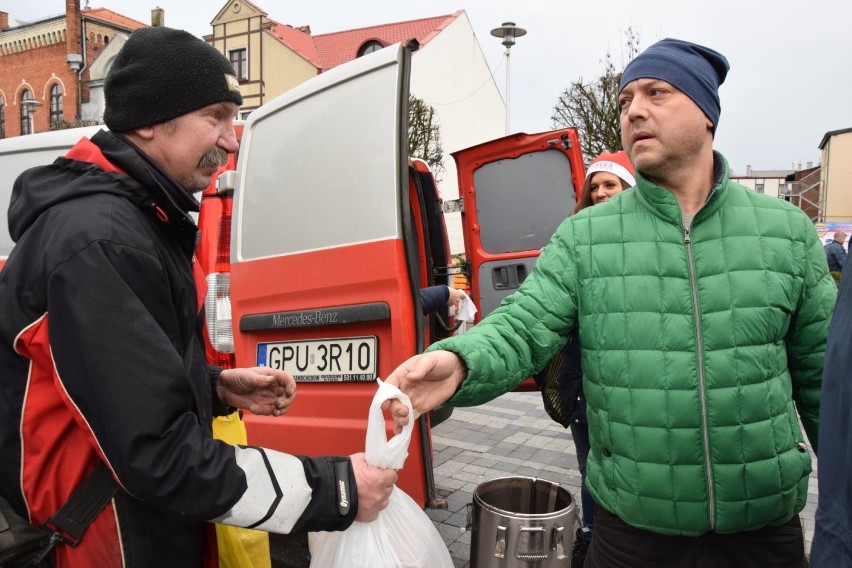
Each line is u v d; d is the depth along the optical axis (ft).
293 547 10.30
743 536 5.00
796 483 4.97
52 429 4.00
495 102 96.17
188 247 4.60
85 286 3.67
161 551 4.25
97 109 99.55
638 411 4.92
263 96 86.79
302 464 4.17
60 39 101.09
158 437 3.66
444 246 13.80
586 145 54.95
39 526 4.08
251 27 86.53
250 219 9.05
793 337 5.29
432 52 81.00
